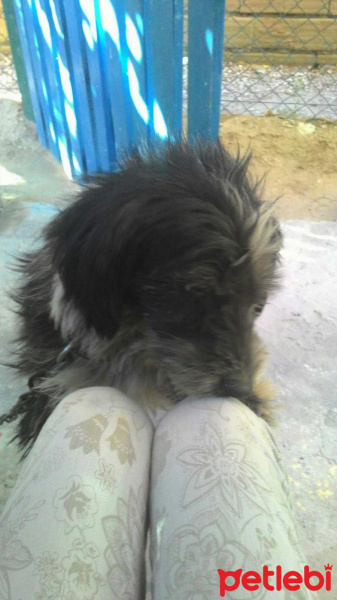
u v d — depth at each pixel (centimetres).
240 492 45
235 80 189
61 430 50
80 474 46
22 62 146
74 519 43
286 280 113
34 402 77
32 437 76
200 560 41
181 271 55
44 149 155
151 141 91
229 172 64
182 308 56
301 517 76
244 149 155
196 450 49
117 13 100
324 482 80
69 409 53
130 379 71
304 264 117
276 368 97
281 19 188
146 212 56
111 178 63
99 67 111
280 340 101
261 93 183
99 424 51
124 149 88
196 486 45
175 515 44
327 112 173
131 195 57
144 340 65
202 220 55
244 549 41
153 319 58
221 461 47
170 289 56
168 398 71
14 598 38
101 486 45
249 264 56
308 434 87
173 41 100
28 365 85
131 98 110
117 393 57
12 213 131
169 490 46
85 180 72
